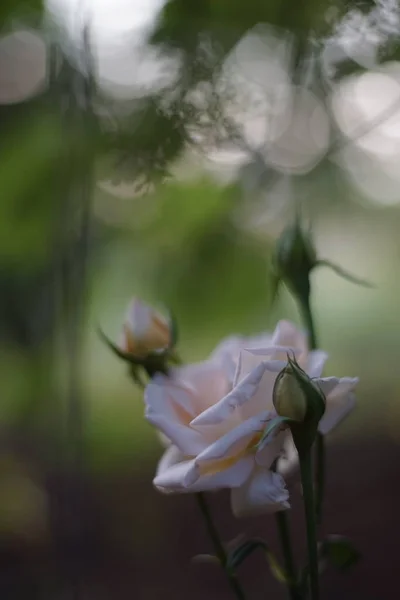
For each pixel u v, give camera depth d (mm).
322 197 1000
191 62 737
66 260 859
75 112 779
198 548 1695
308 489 550
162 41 744
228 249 935
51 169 851
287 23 715
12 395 1009
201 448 558
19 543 1329
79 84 775
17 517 1315
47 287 929
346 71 718
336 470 2105
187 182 878
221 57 739
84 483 897
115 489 1778
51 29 800
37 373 983
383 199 1180
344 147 796
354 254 1444
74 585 877
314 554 551
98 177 802
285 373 546
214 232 923
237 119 742
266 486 553
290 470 599
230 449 554
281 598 1496
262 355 558
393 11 673
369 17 680
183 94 734
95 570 1593
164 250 936
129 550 1662
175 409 573
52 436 968
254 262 940
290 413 543
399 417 2326
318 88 745
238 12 731
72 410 877
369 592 1521
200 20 740
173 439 559
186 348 1037
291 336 578
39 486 1289
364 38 691
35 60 861
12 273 936
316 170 875
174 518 1801
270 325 830
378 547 1680
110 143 758
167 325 640
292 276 648
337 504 1915
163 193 879
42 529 1321
